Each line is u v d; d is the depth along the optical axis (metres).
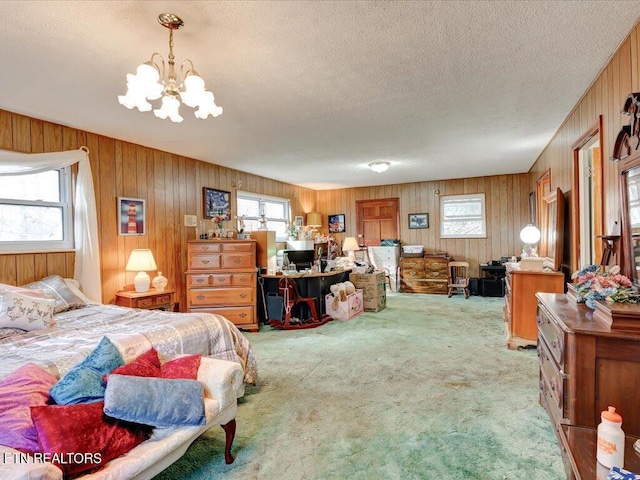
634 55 1.96
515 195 6.86
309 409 2.43
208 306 4.54
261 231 5.04
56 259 3.46
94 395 1.51
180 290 4.88
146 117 3.33
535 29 1.97
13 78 2.49
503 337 4.07
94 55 2.19
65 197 3.58
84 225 3.59
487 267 6.73
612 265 2.15
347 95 2.88
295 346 3.86
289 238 6.96
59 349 1.97
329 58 2.28
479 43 2.12
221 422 1.82
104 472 1.31
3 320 2.29
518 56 2.28
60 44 2.06
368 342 3.96
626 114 1.95
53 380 1.63
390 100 3.01
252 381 2.76
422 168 6.15
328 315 5.14
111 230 4.00
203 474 1.78
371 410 2.39
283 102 3.01
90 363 1.70
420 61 2.33
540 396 2.41
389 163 5.64
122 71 2.40
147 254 4.10
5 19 1.81
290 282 4.88
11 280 3.13
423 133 3.99
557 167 3.98
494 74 2.54
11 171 3.08
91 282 3.57
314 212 8.48
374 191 8.15
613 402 1.52
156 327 2.39
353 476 1.74
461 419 2.25
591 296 1.82
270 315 4.93
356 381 2.88
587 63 2.38
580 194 3.18
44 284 3.13
